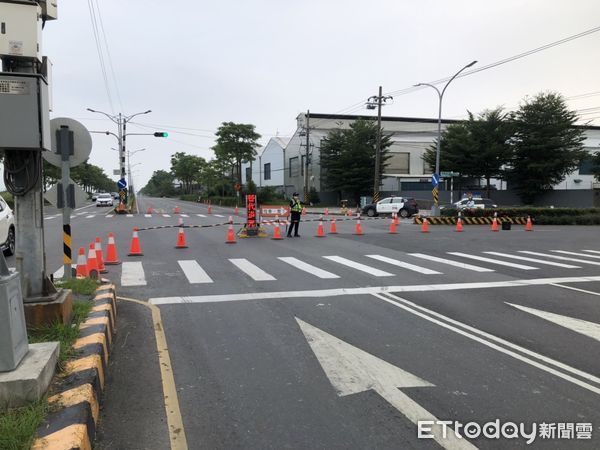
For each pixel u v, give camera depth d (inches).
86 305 236.5
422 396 169.8
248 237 753.0
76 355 172.4
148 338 233.8
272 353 213.2
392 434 143.7
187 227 952.9
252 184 2485.2
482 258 527.2
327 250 591.2
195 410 158.1
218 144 2518.5
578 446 137.8
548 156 1827.0
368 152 2217.0
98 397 157.3
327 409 159.6
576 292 346.3
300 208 761.6
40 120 187.3
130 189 3026.6
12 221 521.7
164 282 378.9
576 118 1830.7
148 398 166.4
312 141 2605.8
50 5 221.8
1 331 138.1
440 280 390.9
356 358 206.8
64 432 120.4
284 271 432.5
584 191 1802.4
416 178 2571.4
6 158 195.6
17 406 133.7
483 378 186.1
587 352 216.4
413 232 862.5
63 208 300.7
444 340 232.5
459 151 1934.1
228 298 322.0
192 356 208.8
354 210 2005.4
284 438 140.9
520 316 277.9
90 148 293.4
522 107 1863.9
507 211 1127.0
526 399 167.9
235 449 134.6
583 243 691.4
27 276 198.1
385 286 364.8
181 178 4660.4
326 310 289.7
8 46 191.5
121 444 136.1
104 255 538.0
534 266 470.0
